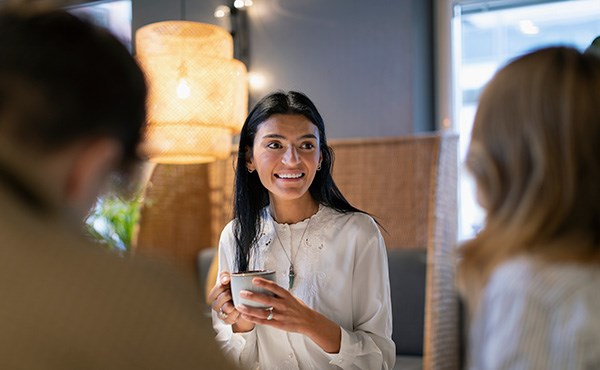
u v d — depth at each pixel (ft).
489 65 10.89
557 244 2.49
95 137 1.81
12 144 1.72
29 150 1.73
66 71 1.72
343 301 5.31
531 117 2.55
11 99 1.70
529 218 2.53
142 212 10.30
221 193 11.09
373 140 10.16
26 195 1.73
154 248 10.43
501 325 2.45
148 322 1.65
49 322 1.59
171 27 7.62
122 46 1.85
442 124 11.18
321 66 11.46
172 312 1.69
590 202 2.49
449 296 7.73
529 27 10.56
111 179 1.96
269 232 5.53
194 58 7.63
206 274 10.67
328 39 11.41
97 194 1.92
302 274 5.37
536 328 2.37
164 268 1.79
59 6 1.83
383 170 10.12
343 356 4.70
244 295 4.35
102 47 1.79
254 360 5.24
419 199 9.86
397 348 8.66
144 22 12.85
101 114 1.78
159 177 10.59
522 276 2.47
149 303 1.67
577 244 2.47
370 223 5.44
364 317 5.25
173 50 7.61
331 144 10.43
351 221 5.41
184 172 10.89
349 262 5.31
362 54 11.12
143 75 1.90
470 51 11.04
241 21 12.06
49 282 1.61
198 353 1.69
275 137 5.12
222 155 8.13
